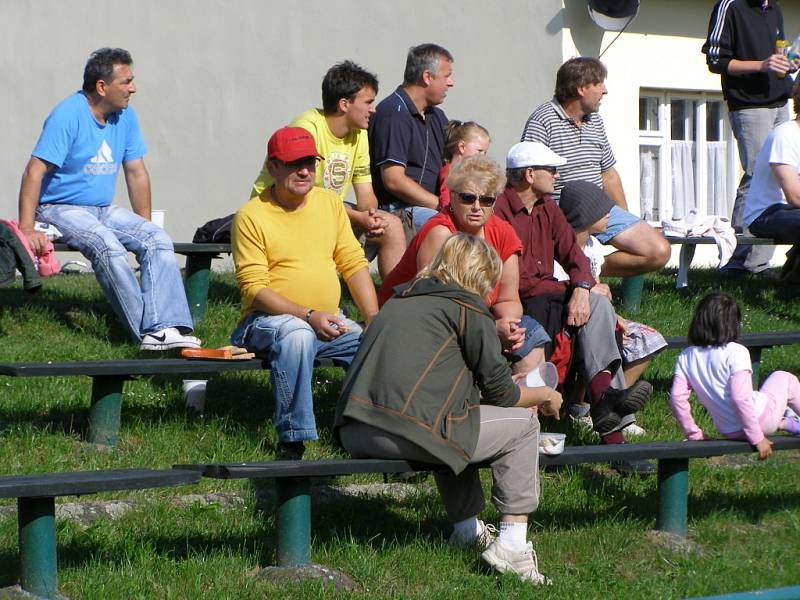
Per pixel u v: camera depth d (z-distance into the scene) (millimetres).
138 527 21047
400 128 31562
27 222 29250
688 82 53500
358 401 19625
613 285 39875
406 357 19516
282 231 24875
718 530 23281
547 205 26891
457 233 20578
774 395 24281
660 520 22922
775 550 22453
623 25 49719
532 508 20219
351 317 33625
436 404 19391
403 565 20266
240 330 24688
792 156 36844
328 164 29828
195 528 21219
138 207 32094
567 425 27250
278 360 23453
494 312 24859
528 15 50125
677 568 21266
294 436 23359
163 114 51656
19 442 24047
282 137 24562
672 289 39719
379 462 19328
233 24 51531
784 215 36969
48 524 18000
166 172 51781
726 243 37938
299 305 24281
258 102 51750
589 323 25828
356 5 51375
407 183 31281
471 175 23719
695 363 24000
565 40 49844
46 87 51750
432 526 22219
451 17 50688
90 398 26656
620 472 25984
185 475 18391
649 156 54062
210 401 27266
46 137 29578
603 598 19625
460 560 20656
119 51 30469
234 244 24859
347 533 21438
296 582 19125
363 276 25672
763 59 40812
